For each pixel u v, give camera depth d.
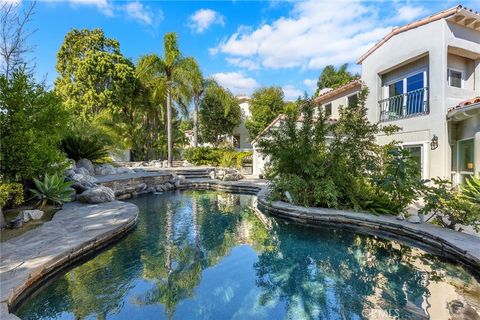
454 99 10.70
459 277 5.11
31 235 6.02
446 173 10.44
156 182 16.62
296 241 7.31
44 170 8.56
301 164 9.64
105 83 26.98
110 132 19.58
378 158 9.27
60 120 8.95
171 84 23.23
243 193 15.55
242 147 33.56
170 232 7.99
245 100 34.19
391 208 8.41
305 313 4.04
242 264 5.86
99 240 6.19
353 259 6.09
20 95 7.73
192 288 4.80
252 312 4.09
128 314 4.00
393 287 4.80
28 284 4.24
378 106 13.62
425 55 11.44
